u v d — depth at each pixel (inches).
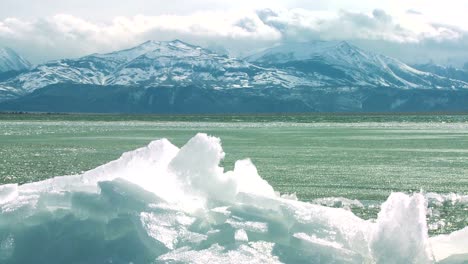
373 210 866.8
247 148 2214.6
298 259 403.9
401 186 1148.5
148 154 521.3
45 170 1472.7
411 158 1771.7
